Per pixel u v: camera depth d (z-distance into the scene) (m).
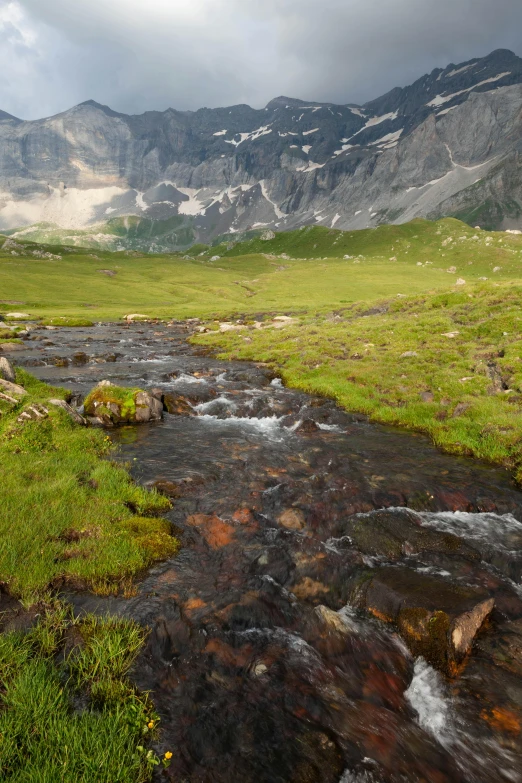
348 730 5.88
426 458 16.77
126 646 6.82
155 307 114.81
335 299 127.25
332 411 23.20
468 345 32.31
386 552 10.25
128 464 14.78
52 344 51.38
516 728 5.89
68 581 8.39
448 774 5.38
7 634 6.76
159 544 9.83
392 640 7.54
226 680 6.53
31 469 12.92
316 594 8.73
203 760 5.36
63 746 5.13
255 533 10.84
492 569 9.78
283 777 5.22
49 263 184.38
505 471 15.55
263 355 38.22
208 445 17.73
